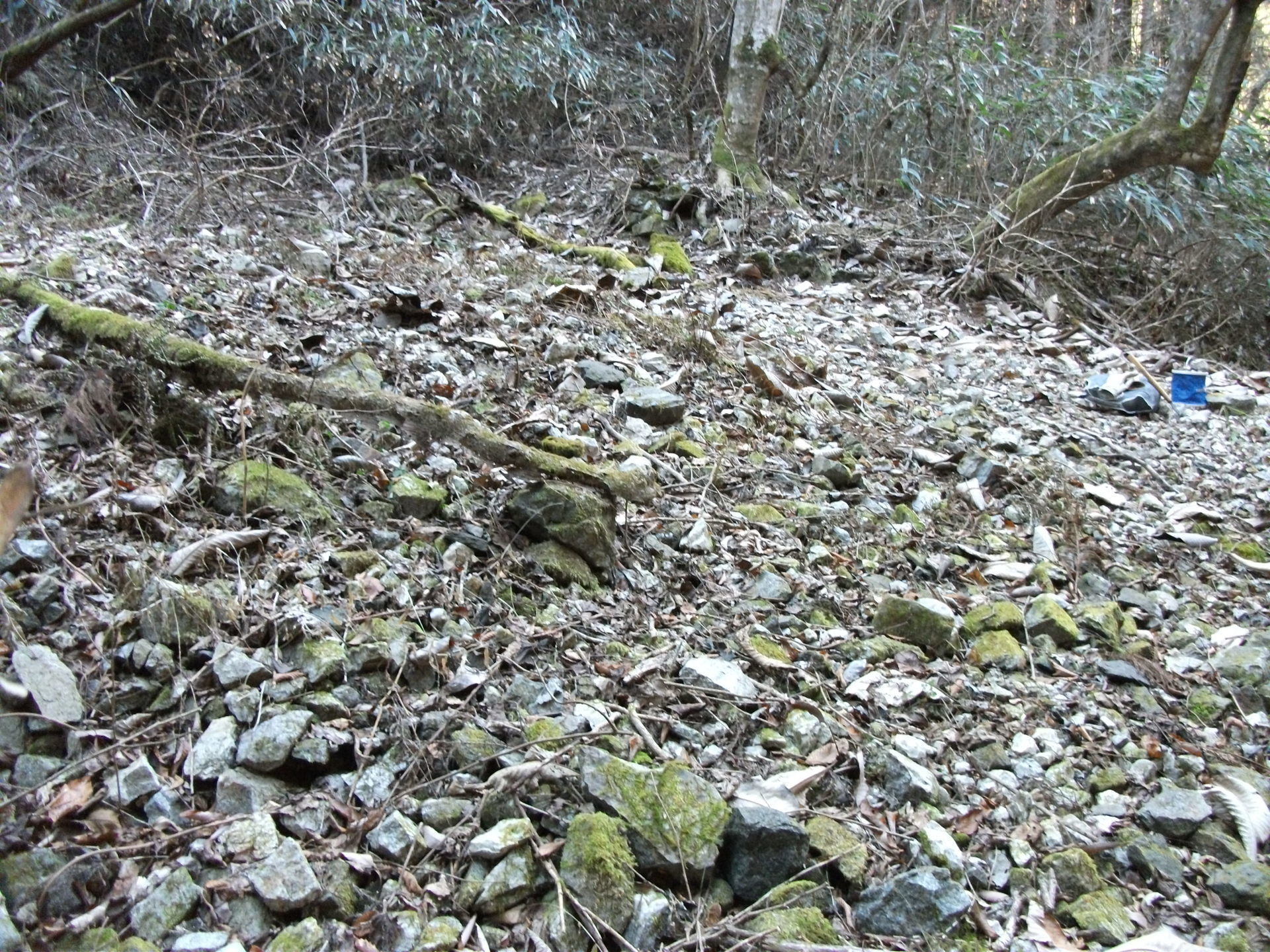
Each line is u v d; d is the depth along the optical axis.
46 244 4.71
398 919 2.01
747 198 7.77
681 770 2.33
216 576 2.71
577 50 8.83
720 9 10.04
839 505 4.01
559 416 4.07
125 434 3.12
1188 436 5.65
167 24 7.63
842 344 6.05
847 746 2.68
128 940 1.88
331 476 3.25
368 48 7.73
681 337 5.11
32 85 6.57
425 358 4.30
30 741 2.22
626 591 3.19
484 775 2.36
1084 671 3.28
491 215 6.85
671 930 2.11
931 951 2.17
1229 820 2.68
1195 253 8.03
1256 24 14.20
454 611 2.84
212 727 2.29
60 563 2.63
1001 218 7.58
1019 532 4.17
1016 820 2.60
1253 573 4.16
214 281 4.64
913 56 9.59
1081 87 9.27
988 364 6.24
